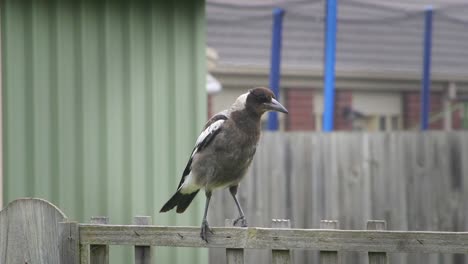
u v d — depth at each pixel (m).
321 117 33.06
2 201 11.07
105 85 11.81
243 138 9.70
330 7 20.61
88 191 11.66
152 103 12.10
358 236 7.70
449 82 35.59
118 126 11.89
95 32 11.77
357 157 18.59
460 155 18.75
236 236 7.98
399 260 18.47
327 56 20.69
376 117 34.53
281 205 18.27
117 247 11.76
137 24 12.03
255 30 32.12
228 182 9.85
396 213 18.64
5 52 11.17
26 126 11.30
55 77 11.50
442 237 7.56
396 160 18.66
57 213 8.15
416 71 34.38
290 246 7.85
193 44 12.41
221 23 31.25
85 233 8.20
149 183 12.08
